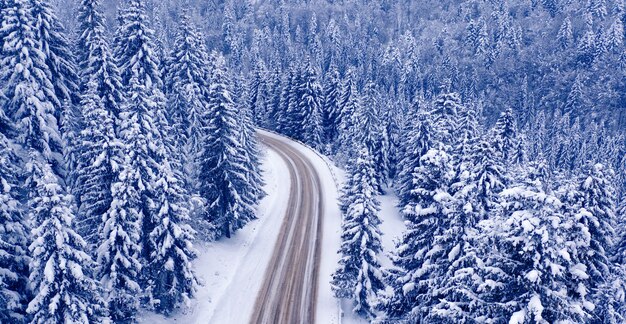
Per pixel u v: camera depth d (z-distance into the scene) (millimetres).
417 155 46875
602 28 147500
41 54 29031
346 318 28469
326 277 33156
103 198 22531
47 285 15641
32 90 27953
